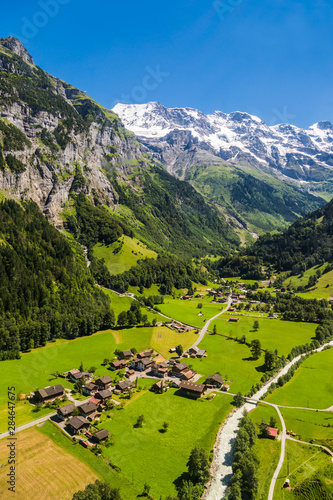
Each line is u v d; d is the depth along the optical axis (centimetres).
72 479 8788
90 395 13438
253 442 10919
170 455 10244
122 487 8800
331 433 11688
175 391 14525
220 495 8975
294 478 9481
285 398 14275
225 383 15412
